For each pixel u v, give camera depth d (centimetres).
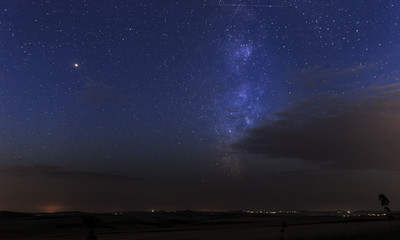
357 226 4434
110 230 8844
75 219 10250
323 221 7519
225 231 5709
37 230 8669
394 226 3709
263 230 5231
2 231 8400
